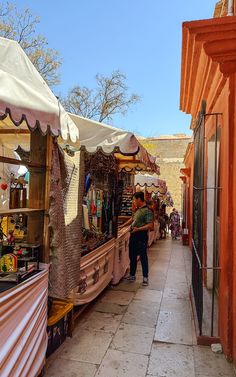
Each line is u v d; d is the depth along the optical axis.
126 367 3.19
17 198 4.05
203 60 3.68
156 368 3.19
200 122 4.14
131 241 6.39
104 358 3.34
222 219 3.61
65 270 3.42
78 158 4.02
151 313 4.68
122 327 4.15
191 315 4.61
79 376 3.00
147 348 3.60
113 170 6.48
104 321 4.34
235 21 2.91
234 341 3.22
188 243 11.84
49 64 16.55
